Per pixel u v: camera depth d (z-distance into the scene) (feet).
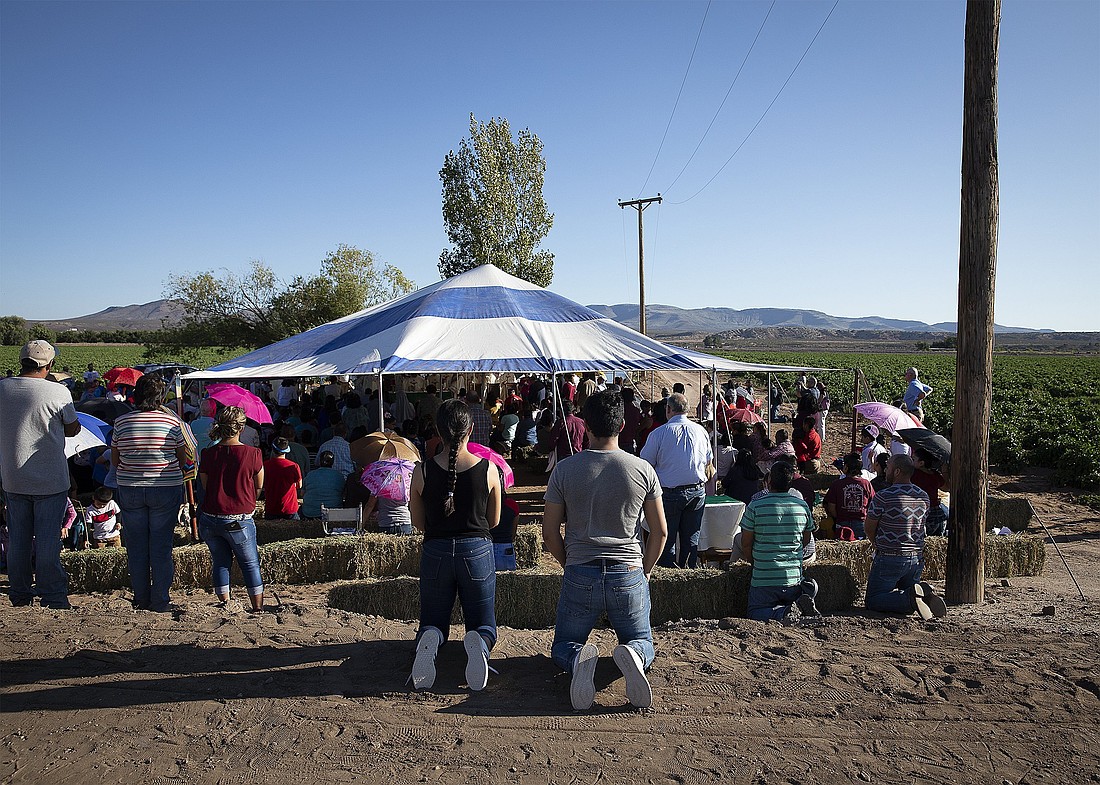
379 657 15.02
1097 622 19.04
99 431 26.73
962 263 21.13
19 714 12.51
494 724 12.32
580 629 13.00
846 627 17.54
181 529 29.45
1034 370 224.12
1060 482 48.24
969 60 20.59
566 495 12.84
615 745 11.72
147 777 10.77
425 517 13.69
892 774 11.06
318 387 64.54
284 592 23.49
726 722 12.49
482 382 69.72
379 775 10.87
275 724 12.23
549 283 121.49
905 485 21.03
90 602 21.66
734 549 24.29
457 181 116.78
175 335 125.80
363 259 130.82
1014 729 12.39
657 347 39.88
